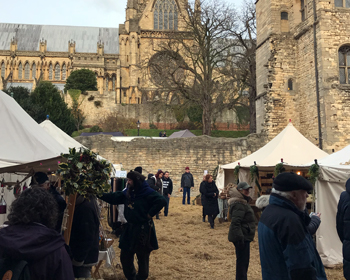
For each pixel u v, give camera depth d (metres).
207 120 36.66
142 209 5.39
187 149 27.97
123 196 5.64
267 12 26.75
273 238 3.05
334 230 8.41
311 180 8.64
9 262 2.51
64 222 4.52
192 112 51.44
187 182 21.48
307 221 3.23
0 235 2.59
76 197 4.77
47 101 50.19
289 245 2.93
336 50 22.75
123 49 69.38
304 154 13.13
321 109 22.48
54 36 77.19
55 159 5.25
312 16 23.58
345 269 3.74
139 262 5.54
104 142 27.97
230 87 40.22
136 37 67.38
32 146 5.80
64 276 2.62
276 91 25.61
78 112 56.38
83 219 4.64
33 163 5.27
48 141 6.68
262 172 14.70
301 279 2.84
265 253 3.10
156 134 48.38
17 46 73.94
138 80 67.06
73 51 72.50
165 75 37.56
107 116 55.06
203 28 36.62
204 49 37.12
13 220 2.70
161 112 51.47
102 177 4.86
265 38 26.83
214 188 12.82
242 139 27.48
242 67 38.72
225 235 11.37
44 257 2.56
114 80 70.44
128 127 52.81
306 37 24.48
